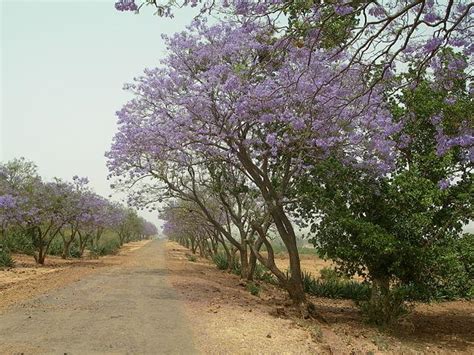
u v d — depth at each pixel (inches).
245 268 813.9
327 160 469.7
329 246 465.4
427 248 430.0
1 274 766.5
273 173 567.5
